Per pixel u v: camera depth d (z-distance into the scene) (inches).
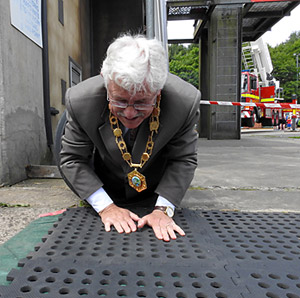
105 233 53.4
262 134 522.0
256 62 737.6
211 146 258.5
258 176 116.4
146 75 38.5
